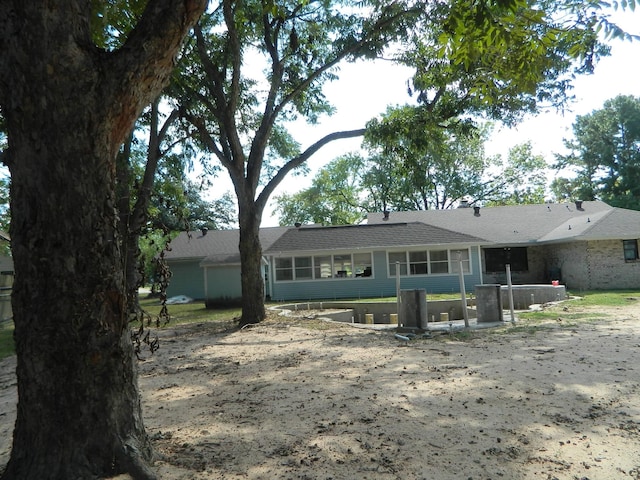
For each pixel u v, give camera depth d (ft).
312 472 11.77
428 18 41.57
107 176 10.79
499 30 18.11
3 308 58.85
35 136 10.04
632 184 136.87
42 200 10.09
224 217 172.04
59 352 10.24
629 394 17.37
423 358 25.62
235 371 24.57
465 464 12.01
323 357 27.14
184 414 17.22
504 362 23.62
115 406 10.89
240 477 11.50
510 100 40.22
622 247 73.72
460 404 16.89
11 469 10.37
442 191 155.33
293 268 81.97
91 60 10.41
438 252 81.46
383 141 44.16
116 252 10.90
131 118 11.25
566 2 25.45
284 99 46.11
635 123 137.80
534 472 11.48
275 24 47.60
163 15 11.01
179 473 11.66
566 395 17.51
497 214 97.09
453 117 45.42
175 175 61.21
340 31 45.42
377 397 18.19
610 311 43.42
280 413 16.75
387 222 96.43
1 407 20.18
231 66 47.91
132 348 11.66
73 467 10.23
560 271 82.74
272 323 44.42
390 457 12.57
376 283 81.51
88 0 10.85
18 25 9.89
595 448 12.76
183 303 86.84
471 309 57.52
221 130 47.83
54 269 10.12
